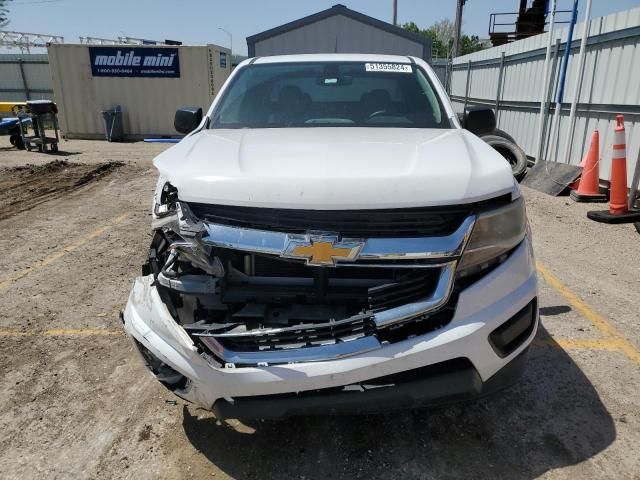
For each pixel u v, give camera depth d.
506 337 2.15
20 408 2.81
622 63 7.29
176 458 2.44
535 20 19.58
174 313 2.21
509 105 11.54
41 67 25.55
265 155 2.34
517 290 2.20
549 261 4.98
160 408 2.80
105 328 3.68
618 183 6.29
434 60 20.14
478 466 2.36
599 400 2.80
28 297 4.21
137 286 2.41
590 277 4.57
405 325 2.07
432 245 1.96
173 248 2.17
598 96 7.89
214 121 3.38
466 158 2.25
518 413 2.71
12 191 8.55
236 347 2.04
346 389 2.02
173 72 16.28
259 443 2.53
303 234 1.96
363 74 3.67
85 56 16.23
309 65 3.80
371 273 2.09
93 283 4.50
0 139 17.02
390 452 2.45
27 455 2.47
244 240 1.99
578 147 8.46
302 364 1.97
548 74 9.35
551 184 7.96
